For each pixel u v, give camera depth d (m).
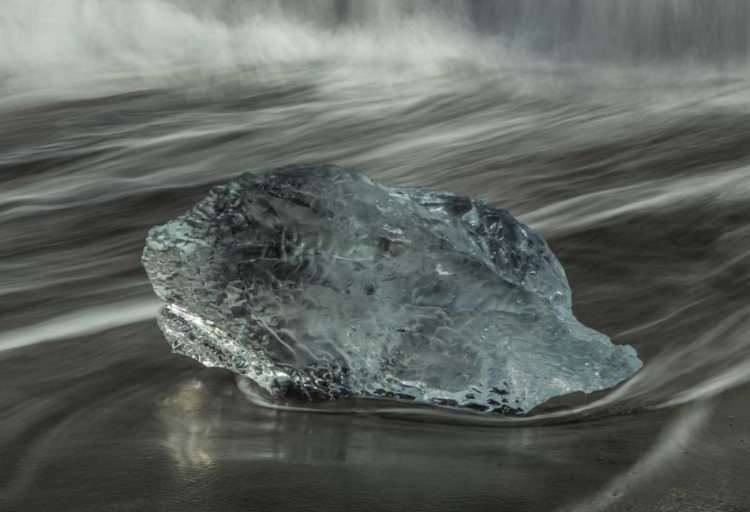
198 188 17.12
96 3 34.62
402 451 6.15
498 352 6.80
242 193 6.94
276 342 6.91
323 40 34.78
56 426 6.67
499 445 6.22
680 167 15.50
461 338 6.78
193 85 29.27
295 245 6.80
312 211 6.81
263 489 5.60
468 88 26.45
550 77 27.70
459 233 7.08
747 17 28.33
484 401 6.79
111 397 7.23
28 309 10.20
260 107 25.64
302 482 5.68
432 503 5.40
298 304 6.83
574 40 31.88
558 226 12.47
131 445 6.30
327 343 6.89
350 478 5.74
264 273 6.80
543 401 6.80
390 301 6.80
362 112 24.08
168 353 8.23
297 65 31.81
